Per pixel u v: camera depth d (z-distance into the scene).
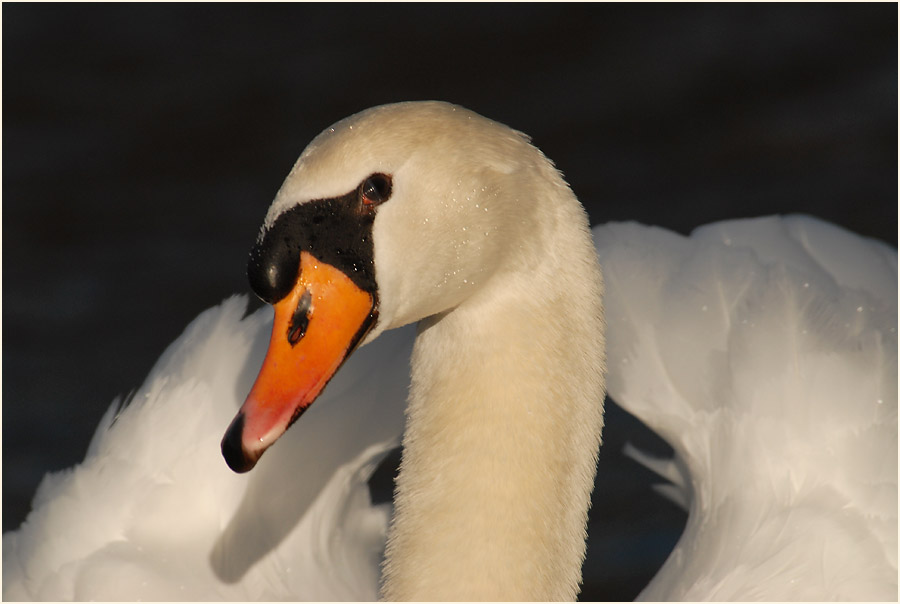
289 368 5.59
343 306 5.64
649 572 9.80
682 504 9.53
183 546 8.58
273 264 5.58
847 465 8.45
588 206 14.87
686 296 9.28
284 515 8.73
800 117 16.06
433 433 6.17
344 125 5.74
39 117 16.45
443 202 5.70
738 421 8.78
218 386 8.98
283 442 8.80
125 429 8.99
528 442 6.04
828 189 14.91
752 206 14.75
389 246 5.67
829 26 17.52
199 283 13.72
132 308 13.38
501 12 18.08
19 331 13.02
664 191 15.05
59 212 14.89
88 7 18.42
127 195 15.17
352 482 9.01
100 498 8.76
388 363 8.94
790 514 8.32
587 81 16.83
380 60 17.28
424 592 6.14
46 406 11.95
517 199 5.84
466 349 6.06
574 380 6.07
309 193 5.60
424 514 6.17
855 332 8.88
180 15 18.41
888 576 8.02
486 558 6.10
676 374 9.14
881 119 15.91
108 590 8.27
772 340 8.90
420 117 5.77
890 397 8.60
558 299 5.97
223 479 8.73
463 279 5.83
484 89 16.73
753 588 8.06
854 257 9.52
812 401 8.67
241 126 16.22
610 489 10.75
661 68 16.97
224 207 14.95
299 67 17.25
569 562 6.26
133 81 17.08
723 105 16.30
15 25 18.05
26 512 10.49
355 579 8.88
